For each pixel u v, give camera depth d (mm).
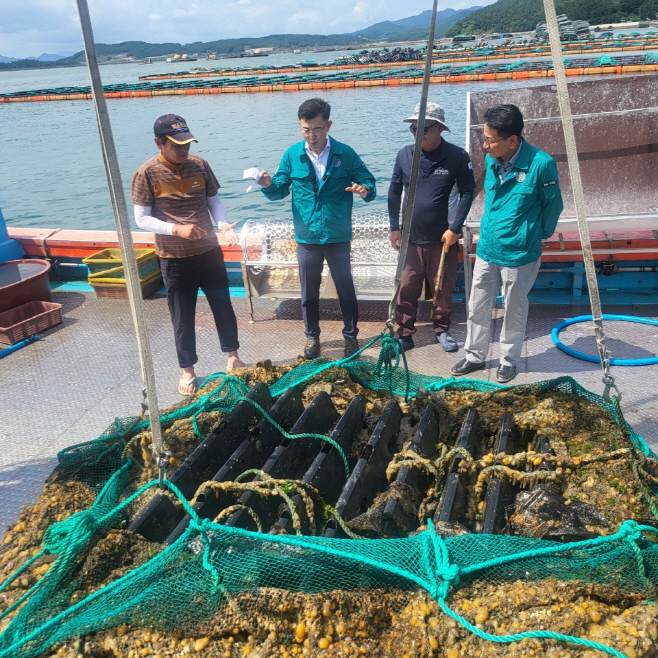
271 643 2195
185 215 4426
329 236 4852
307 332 5285
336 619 2225
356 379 4074
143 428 3617
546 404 3457
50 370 5297
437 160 4816
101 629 2262
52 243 7348
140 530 2691
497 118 4012
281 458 3174
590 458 3008
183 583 2318
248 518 2785
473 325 4766
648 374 4625
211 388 4047
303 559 2373
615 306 5879
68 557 2434
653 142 5938
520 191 4223
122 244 2480
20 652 2125
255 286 6055
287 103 38906
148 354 2609
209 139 27328
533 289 6316
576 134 6016
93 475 3328
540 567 2303
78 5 2199
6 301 5855
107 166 2398
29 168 24094
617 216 6105
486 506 2752
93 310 6477
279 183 4902
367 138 24000
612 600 2207
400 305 5250
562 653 2018
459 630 2160
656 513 2688
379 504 2834
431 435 3393
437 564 2262
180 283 4547
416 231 5012
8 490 3742
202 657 2188
